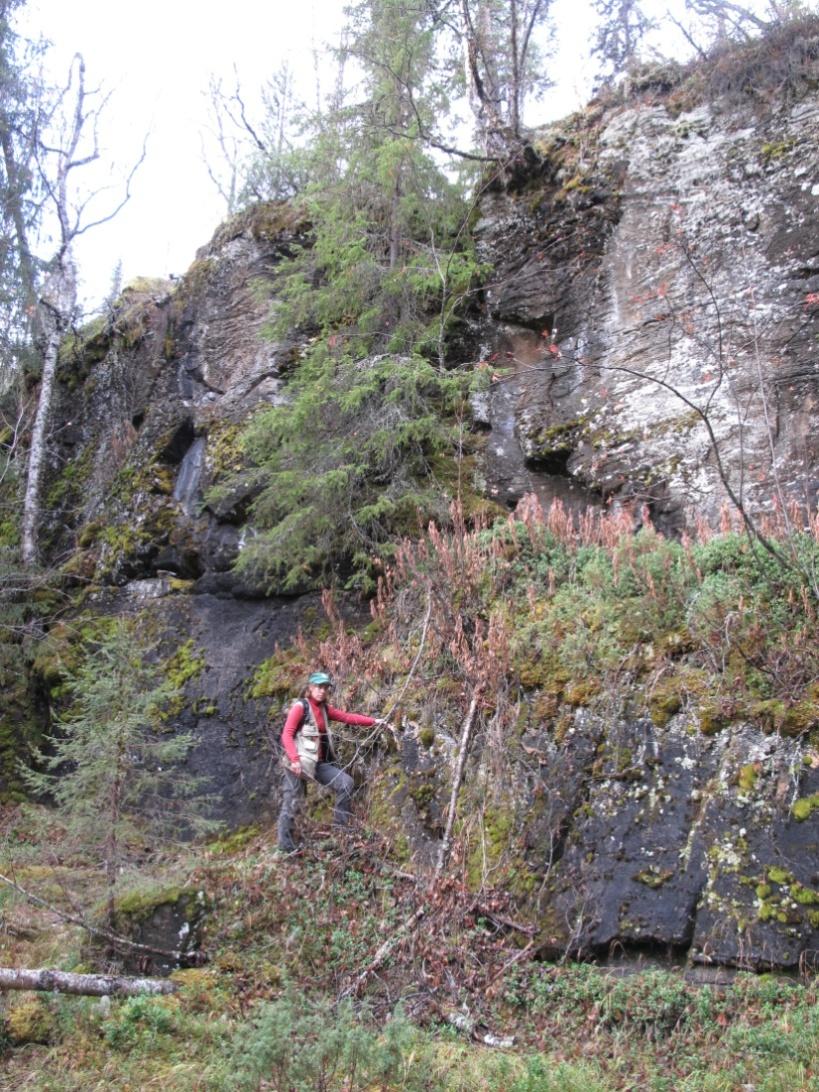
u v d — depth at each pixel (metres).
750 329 9.45
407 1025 4.74
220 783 9.20
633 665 6.87
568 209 11.13
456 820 6.91
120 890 6.64
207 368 12.77
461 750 7.08
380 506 9.36
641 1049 5.20
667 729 6.44
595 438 10.01
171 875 7.02
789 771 5.86
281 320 10.99
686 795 6.14
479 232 11.62
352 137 11.11
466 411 10.73
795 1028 4.93
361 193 10.97
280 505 9.92
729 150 10.30
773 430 8.99
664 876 5.91
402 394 10.05
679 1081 4.80
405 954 6.12
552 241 11.16
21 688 11.57
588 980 5.68
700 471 9.22
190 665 10.24
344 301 10.73
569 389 10.50
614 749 6.55
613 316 10.45
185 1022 5.48
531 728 6.99
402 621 8.72
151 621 10.95
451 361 11.18
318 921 6.44
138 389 14.09
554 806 6.56
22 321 16.36
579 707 6.87
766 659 6.38
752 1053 4.86
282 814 7.33
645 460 9.59
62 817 7.11
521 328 11.17
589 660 7.08
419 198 11.02
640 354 10.09
